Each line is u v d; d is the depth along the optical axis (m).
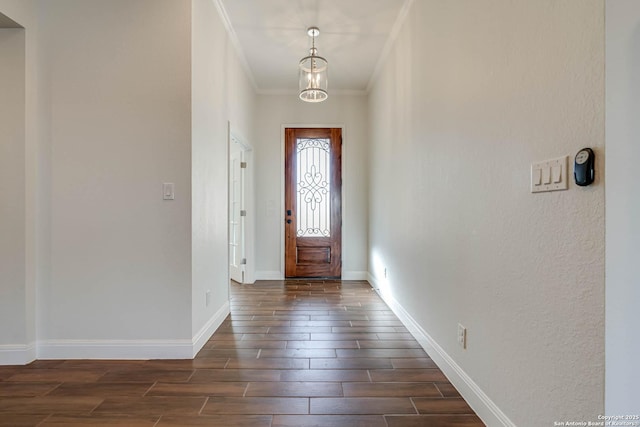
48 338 2.26
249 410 1.67
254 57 3.84
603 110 0.94
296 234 4.93
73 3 2.25
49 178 2.25
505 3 1.40
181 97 2.27
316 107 4.91
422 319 2.45
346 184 4.91
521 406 1.30
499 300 1.45
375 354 2.33
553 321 1.13
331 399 1.77
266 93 4.88
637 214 0.86
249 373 2.06
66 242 2.26
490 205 1.52
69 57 2.25
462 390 1.79
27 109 2.19
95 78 2.26
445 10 2.03
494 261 1.49
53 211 2.26
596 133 0.96
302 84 3.38
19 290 2.18
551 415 1.14
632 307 0.88
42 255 2.26
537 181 1.20
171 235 2.28
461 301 1.81
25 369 2.11
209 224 2.67
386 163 3.66
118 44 2.26
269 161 4.89
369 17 3.01
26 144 2.19
